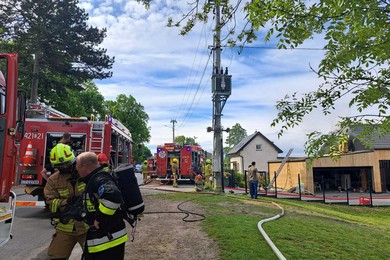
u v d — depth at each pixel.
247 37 3.87
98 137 10.48
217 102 17.44
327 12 2.88
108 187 3.13
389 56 3.06
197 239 6.54
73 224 3.98
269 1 3.15
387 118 3.55
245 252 5.61
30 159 9.82
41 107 10.38
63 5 24.58
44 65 26.34
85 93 48.16
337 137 3.78
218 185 17.39
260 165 49.12
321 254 5.88
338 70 3.44
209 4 4.12
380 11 2.59
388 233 9.70
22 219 9.27
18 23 23.75
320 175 29.77
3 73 4.98
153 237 6.79
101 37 26.39
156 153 23.52
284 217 9.65
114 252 3.20
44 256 5.79
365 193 25.89
